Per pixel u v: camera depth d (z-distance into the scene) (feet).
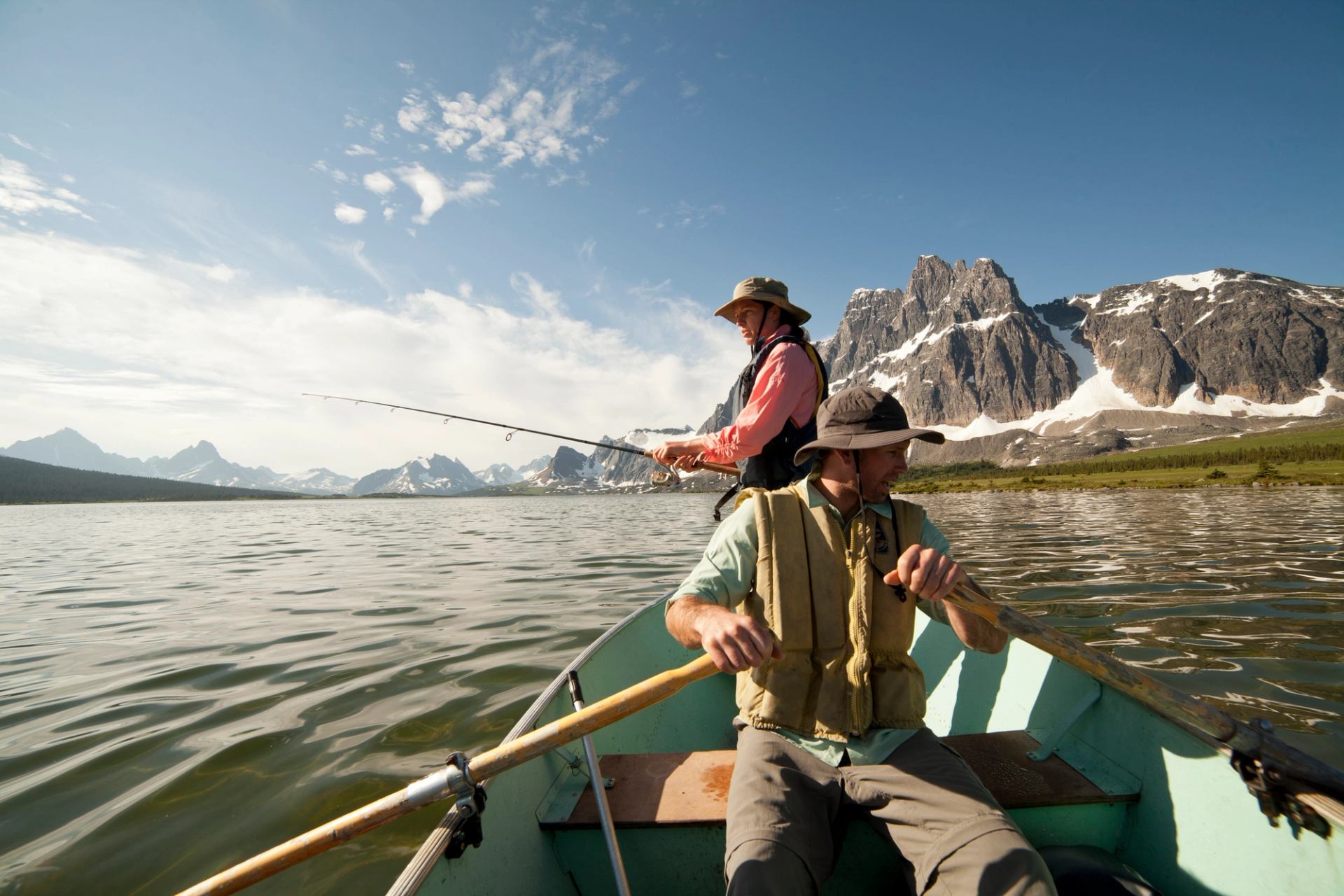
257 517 211.00
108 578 50.16
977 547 58.34
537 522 136.36
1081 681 8.71
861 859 6.96
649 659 13.99
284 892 10.55
